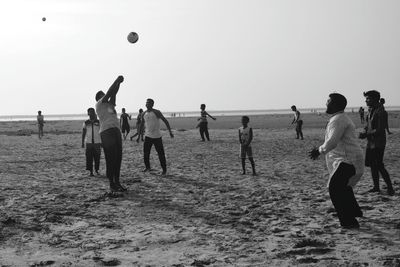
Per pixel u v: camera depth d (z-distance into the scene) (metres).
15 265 4.57
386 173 8.29
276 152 17.97
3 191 9.00
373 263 4.54
